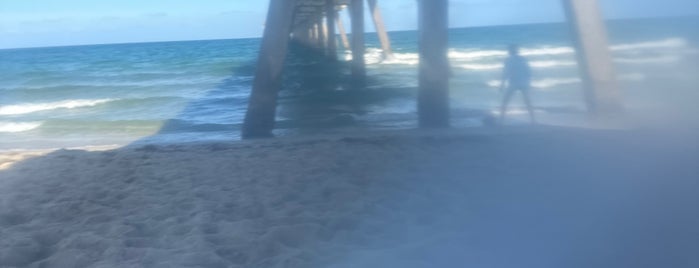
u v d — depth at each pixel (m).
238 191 6.30
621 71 17.70
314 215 5.38
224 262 4.40
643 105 12.07
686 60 19.38
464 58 29.22
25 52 64.50
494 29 54.16
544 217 5.06
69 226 5.41
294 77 24.08
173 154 8.55
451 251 4.30
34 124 14.90
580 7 10.35
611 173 6.43
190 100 18.80
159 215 5.62
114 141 12.05
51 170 7.78
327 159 7.61
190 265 4.30
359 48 20.22
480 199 5.68
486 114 12.92
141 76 29.72
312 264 4.29
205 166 7.58
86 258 4.55
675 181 6.04
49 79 30.00
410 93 17.31
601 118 10.40
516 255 4.23
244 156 8.10
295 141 9.23
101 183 6.96
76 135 13.16
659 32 24.64
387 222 5.15
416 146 8.29
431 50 10.05
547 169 6.73
